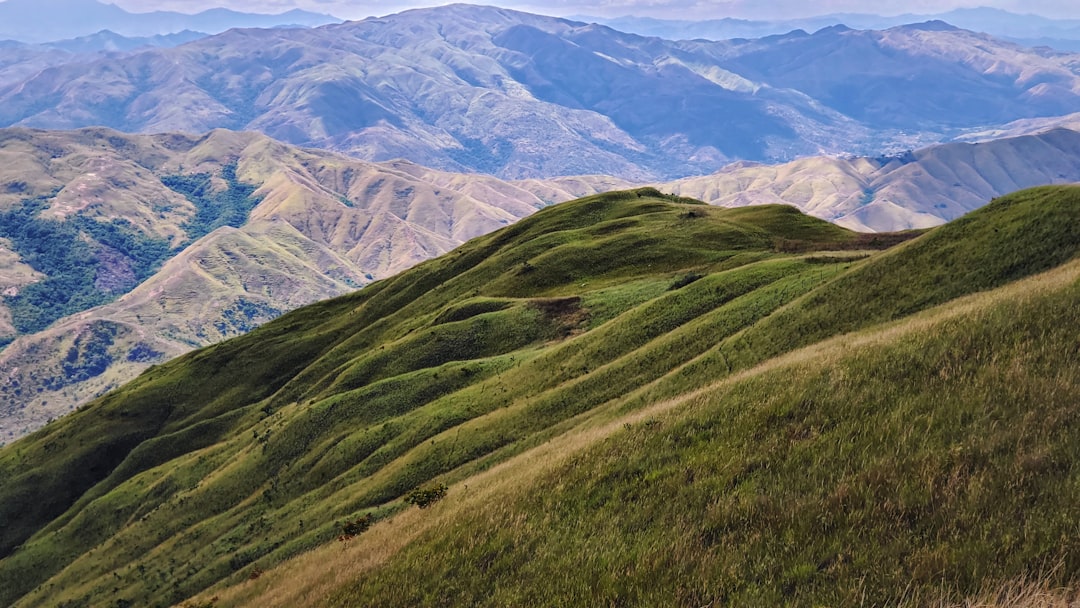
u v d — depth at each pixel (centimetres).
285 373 13838
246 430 11456
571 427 4822
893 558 1102
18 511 12344
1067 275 2148
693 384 4400
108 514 10262
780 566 1220
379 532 3375
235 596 3859
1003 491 1147
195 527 7956
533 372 6750
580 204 14762
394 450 6506
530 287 10675
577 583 1497
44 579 9569
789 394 1953
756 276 6675
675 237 10806
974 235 4488
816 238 9838
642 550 1500
